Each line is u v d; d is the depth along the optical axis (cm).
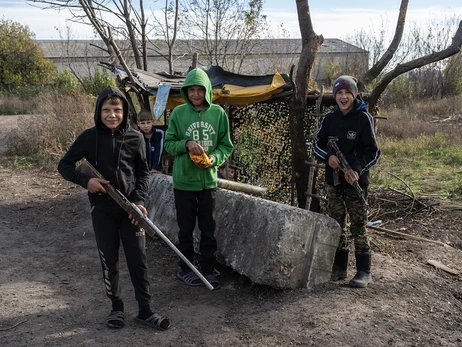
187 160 440
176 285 459
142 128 617
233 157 683
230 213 478
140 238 370
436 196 809
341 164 432
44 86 3014
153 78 736
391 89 2270
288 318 390
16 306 416
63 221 666
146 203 596
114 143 362
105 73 2267
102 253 366
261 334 369
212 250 453
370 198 767
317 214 440
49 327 380
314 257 435
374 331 370
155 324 375
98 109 354
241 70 1450
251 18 1354
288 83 597
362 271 452
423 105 2073
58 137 1153
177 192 450
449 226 671
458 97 2114
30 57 3531
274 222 427
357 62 2161
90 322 389
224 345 355
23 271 499
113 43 712
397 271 486
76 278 481
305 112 584
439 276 499
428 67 2378
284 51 1625
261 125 654
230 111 675
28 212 706
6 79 3466
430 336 368
